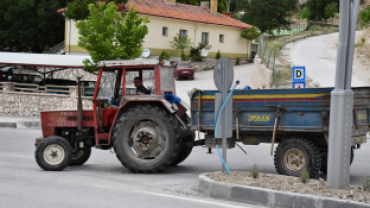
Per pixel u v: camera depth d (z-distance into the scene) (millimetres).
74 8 35406
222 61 8086
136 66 10078
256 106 8961
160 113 9734
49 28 50656
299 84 16344
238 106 9141
